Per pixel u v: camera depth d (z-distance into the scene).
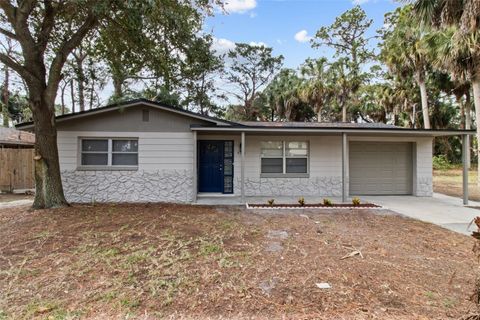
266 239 5.14
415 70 18.73
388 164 11.30
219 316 2.71
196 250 4.49
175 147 9.34
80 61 9.78
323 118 31.05
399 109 24.97
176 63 8.72
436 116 24.44
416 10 8.53
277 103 28.69
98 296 3.05
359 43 28.22
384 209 8.27
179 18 7.05
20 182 12.12
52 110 7.63
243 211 7.81
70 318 2.65
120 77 10.09
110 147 9.27
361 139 10.94
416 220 6.90
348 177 10.95
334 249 4.62
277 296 3.08
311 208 8.31
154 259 4.09
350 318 2.67
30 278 3.49
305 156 10.78
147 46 7.67
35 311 2.75
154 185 9.30
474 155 25.34
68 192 9.08
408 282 3.43
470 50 11.05
